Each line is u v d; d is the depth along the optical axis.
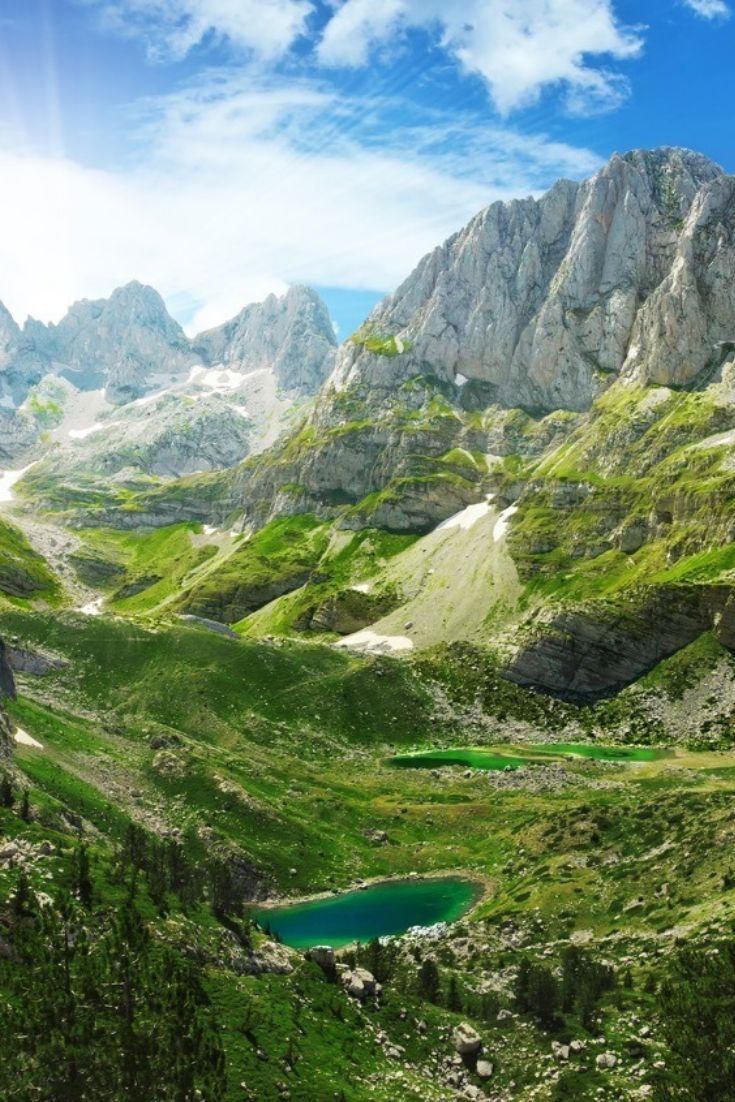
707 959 61.47
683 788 147.50
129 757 157.88
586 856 116.94
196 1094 53.25
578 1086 62.53
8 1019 52.81
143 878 81.44
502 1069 68.31
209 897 87.75
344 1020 71.19
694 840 105.38
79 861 74.62
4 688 161.00
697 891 94.06
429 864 136.75
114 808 129.00
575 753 197.50
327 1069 62.72
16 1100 48.06
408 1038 72.19
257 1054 60.84
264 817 141.88
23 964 59.16
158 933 70.00
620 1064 64.56
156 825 133.75
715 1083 50.22
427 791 168.50
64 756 144.12
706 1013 53.25
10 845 75.56
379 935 110.19
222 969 70.88
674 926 87.75
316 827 145.75
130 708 199.25
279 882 128.50
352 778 177.50
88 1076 50.47
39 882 70.44
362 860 138.38
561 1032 70.81
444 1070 68.75
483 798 163.25
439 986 83.19
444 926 110.44
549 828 132.62
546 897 107.25
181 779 149.88
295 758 186.75
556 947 94.06
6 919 62.62
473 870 132.38
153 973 60.50
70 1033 52.56
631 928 92.44
